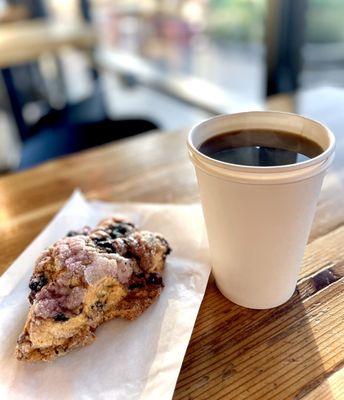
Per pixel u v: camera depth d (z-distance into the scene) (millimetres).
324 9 676
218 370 206
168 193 371
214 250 233
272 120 241
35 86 1571
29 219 348
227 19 960
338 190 348
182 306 233
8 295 249
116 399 190
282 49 672
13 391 197
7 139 1320
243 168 182
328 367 202
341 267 266
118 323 227
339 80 771
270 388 195
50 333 208
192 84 1182
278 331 224
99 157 458
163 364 203
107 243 247
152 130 695
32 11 1624
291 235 204
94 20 1446
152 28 1281
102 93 939
